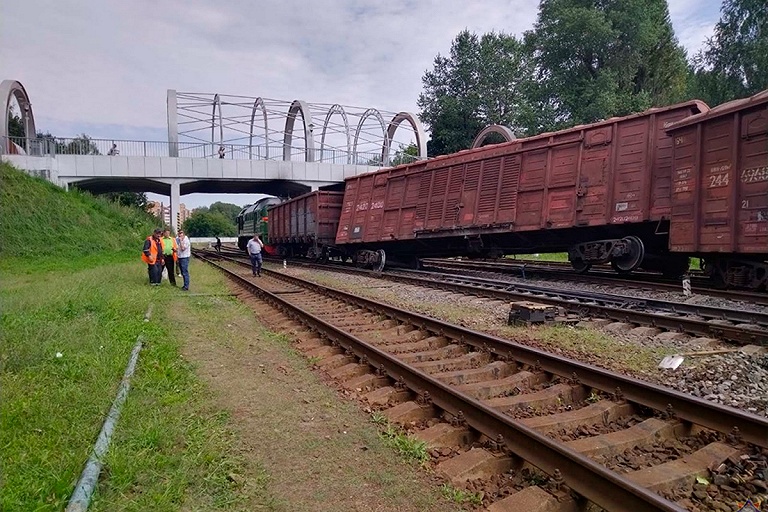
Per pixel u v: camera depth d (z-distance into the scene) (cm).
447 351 731
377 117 5431
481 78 5716
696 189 1156
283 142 5266
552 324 912
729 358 660
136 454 390
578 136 1461
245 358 727
